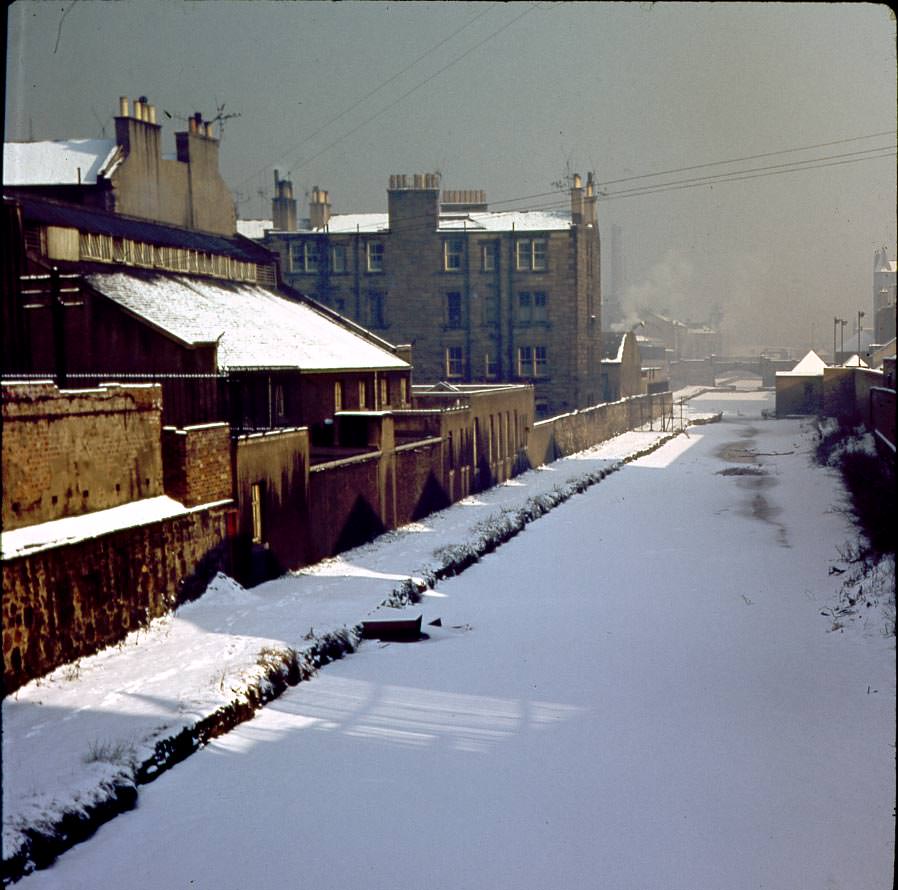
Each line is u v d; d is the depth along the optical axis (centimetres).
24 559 1689
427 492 4138
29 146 5209
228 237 5200
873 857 1161
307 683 1880
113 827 1231
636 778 1421
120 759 1348
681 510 4434
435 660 2059
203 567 2356
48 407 1834
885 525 3036
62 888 1068
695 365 16238
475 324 7944
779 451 7088
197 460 2339
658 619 2447
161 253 4081
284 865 1141
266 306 4606
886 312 9538
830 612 2447
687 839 1223
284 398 3653
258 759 1476
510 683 1898
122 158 5112
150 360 3145
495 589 2820
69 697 1617
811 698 1791
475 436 4878
